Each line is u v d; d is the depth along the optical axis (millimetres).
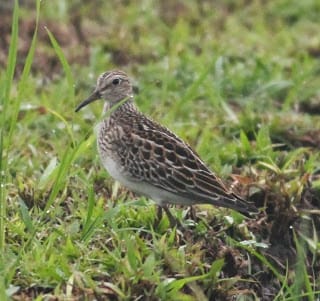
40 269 14367
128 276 14219
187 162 16031
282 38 26266
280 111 21688
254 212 15688
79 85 22328
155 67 23078
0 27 25547
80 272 14258
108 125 16766
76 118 19578
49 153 18625
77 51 24391
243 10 28578
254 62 24016
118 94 17312
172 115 20047
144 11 27469
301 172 18188
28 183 17047
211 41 25500
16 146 18797
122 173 16312
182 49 24438
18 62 23594
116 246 15180
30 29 25469
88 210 15273
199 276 14422
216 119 20547
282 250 16953
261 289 16016
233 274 15781
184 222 16234
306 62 23469
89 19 27094
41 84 22422
